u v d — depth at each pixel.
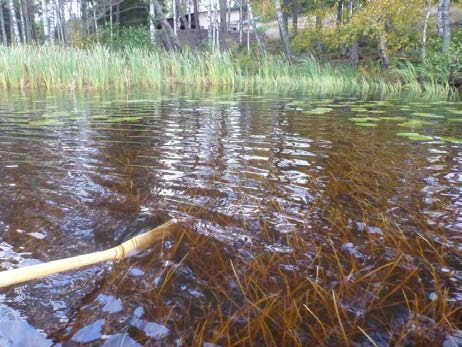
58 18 23.14
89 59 10.23
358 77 12.20
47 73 9.73
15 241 1.61
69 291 1.29
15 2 26.33
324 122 4.61
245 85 11.34
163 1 27.41
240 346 1.06
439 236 1.68
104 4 21.58
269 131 4.02
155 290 1.30
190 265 1.45
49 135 3.83
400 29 12.92
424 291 1.30
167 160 2.88
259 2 18.23
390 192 2.21
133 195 2.16
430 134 3.88
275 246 1.60
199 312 1.20
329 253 1.54
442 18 11.27
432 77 9.83
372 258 1.51
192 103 6.69
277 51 19.42
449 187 2.28
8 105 6.40
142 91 9.29
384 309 1.21
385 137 3.71
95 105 6.40
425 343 1.07
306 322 1.15
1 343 1.06
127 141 3.54
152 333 1.11
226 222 1.81
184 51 13.69
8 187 2.26
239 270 1.42
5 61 9.68
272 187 2.29
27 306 1.21
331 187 2.29
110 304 1.23
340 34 13.66
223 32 19.59
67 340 1.08
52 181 2.38
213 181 2.40
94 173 2.55
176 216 1.87
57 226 1.76
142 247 1.55
